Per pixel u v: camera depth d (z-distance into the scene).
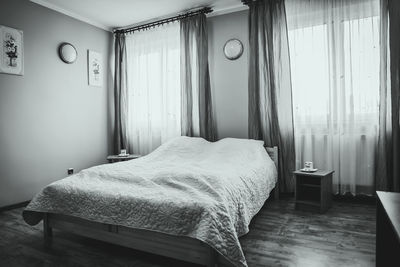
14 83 3.27
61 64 3.81
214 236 1.54
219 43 3.91
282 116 3.42
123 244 1.94
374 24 2.98
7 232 2.46
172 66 4.18
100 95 4.42
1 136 3.15
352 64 3.08
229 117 3.87
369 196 3.11
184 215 1.68
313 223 2.54
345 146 3.14
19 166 3.33
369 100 3.01
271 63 3.43
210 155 3.29
